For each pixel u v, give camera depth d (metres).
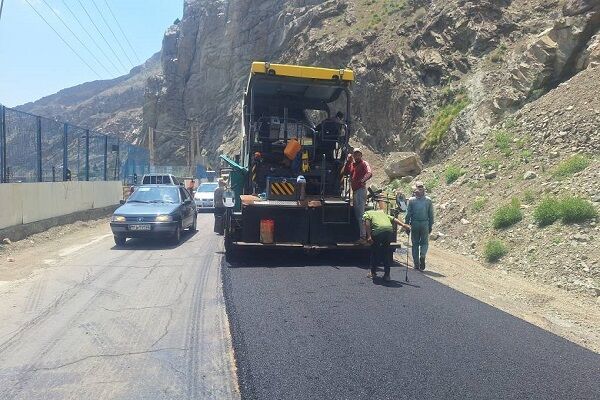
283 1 66.94
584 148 13.51
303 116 12.52
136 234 13.57
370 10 44.22
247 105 12.16
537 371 5.16
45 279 9.38
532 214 11.67
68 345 5.87
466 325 6.52
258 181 11.31
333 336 5.97
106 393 4.64
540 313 7.57
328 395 4.52
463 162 18.16
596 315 7.55
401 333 6.13
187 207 15.98
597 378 5.05
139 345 5.87
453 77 29.64
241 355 5.39
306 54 44.72
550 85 21.62
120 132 122.88
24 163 15.55
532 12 29.00
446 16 32.66
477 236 12.50
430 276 9.62
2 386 4.79
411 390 4.64
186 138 73.88
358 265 10.20
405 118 30.97
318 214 10.23
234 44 70.81
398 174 25.22
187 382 4.88
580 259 9.20
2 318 6.93
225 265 10.09
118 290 8.47
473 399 4.51
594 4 20.88
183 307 7.40
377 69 35.50
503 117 22.78
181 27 82.38
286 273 9.34
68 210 18.31
